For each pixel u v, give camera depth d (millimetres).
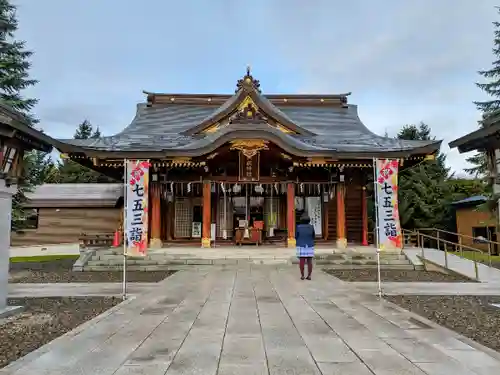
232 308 8219
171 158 18750
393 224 11898
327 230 22547
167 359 5004
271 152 20109
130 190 11625
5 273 8211
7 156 8172
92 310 8461
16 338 6371
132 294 10219
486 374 4477
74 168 49125
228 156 20344
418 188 32375
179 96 27938
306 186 21406
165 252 17562
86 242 21594
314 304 8617
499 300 9375
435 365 4766
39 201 29125
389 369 4625
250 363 4832
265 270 14883
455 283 12086
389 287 11211
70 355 5211
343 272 14914
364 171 21734
